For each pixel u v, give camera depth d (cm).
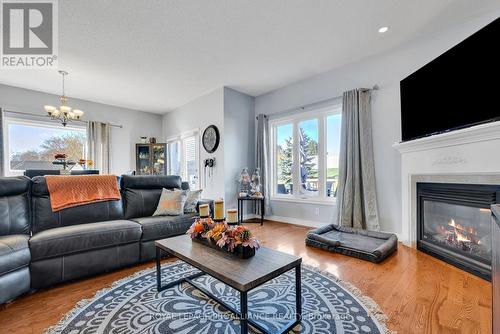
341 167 341
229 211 177
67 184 248
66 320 146
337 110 369
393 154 305
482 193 200
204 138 482
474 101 196
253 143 488
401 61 298
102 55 319
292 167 431
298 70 370
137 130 595
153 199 296
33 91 450
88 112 519
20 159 441
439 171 231
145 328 139
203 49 306
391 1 221
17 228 211
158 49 306
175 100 521
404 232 279
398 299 165
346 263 232
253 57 329
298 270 145
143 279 203
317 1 221
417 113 257
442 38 267
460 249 219
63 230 202
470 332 130
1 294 156
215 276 128
